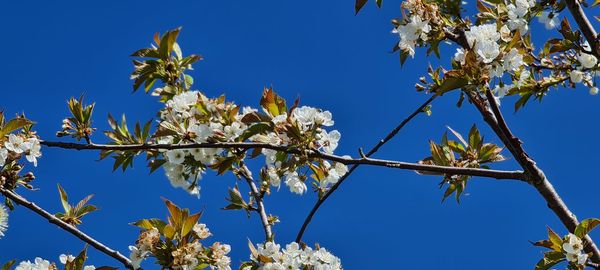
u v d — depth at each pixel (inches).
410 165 67.6
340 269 73.1
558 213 68.9
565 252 66.6
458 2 70.1
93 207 71.1
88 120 68.7
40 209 68.4
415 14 68.3
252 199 78.0
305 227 73.7
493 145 74.2
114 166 70.1
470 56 64.1
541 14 74.3
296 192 71.5
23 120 67.4
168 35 72.5
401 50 72.3
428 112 74.4
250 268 72.4
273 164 73.4
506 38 66.4
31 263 68.7
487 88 65.3
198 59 73.7
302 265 73.2
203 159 69.1
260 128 66.9
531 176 68.4
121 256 67.9
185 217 67.6
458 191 73.9
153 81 73.5
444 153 74.1
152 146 66.5
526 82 76.0
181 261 66.9
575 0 71.1
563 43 74.5
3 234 68.0
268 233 76.0
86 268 67.5
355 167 73.1
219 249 68.4
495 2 74.5
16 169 68.8
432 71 69.7
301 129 66.7
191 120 68.4
